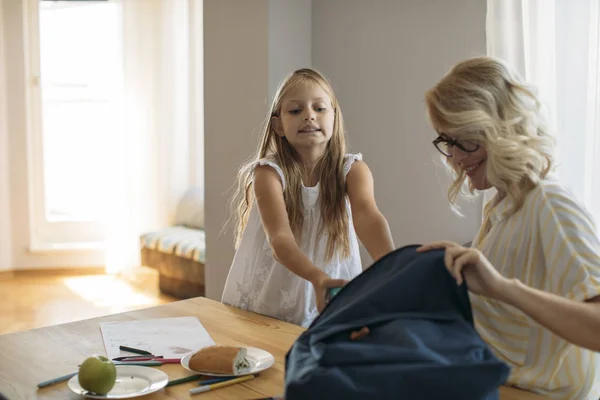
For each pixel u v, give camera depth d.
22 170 5.32
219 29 3.50
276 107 1.77
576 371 1.21
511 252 1.22
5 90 5.24
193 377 1.28
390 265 1.10
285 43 3.44
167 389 1.23
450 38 3.17
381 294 1.04
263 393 1.21
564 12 2.70
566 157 2.72
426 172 3.29
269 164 1.73
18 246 5.36
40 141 5.37
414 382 0.85
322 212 1.80
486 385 0.84
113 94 5.17
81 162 5.49
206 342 1.48
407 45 3.31
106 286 5.01
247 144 3.43
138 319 1.66
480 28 3.08
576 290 1.05
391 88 3.38
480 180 1.22
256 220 1.85
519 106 1.16
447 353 0.91
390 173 3.43
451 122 1.15
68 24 5.34
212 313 1.71
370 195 1.74
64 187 5.51
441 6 3.18
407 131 3.34
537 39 2.75
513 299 1.02
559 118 2.72
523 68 2.79
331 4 3.55
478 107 1.14
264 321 1.64
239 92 3.45
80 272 5.43
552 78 2.72
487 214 1.34
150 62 5.16
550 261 1.11
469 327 0.99
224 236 3.56
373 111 3.46
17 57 5.23
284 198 1.77
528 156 1.13
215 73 3.54
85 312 4.30
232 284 1.87
